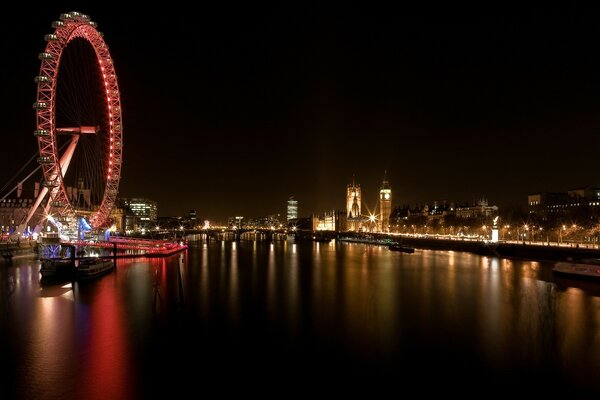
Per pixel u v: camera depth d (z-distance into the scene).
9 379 55.03
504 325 77.06
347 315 84.50
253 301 97.75
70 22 133.75
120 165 154.62
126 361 60.81
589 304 93.06
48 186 130.12
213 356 62.72
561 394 51.38
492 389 52.66
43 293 105.56
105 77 149.50
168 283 123.00
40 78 126.25
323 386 53.44
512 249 192.50
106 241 186.62
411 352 64.00
